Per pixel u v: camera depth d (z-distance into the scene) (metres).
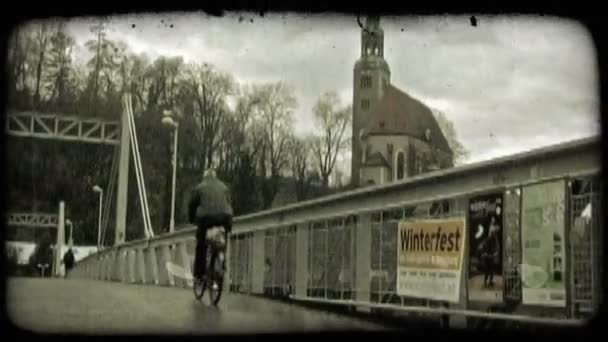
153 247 14.85
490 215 5.53
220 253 7.54
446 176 6.10
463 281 5.80
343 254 7.61
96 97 24.27
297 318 6.47
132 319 6.10
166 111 22.42
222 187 7.75
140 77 24.34
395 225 6.75
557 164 5.05
